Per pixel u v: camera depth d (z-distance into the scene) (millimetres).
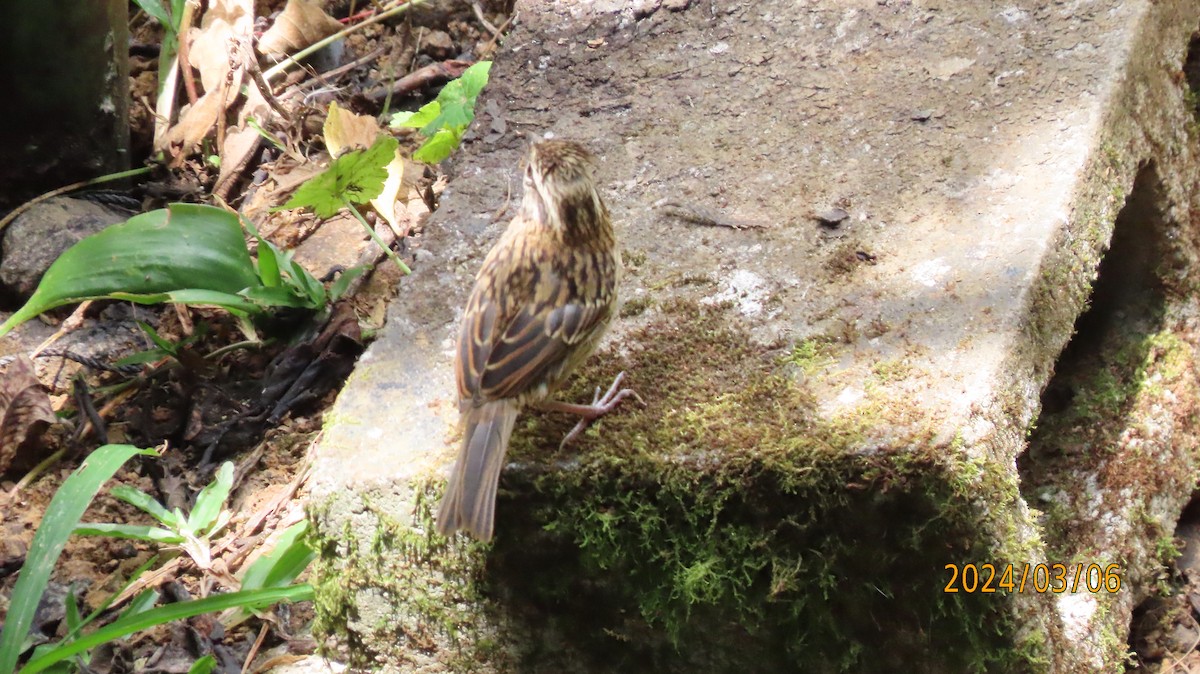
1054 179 4047
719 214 4172
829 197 4168
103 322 5559
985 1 4859
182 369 5172
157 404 5180
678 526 3422
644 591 3574
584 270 3422
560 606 3678
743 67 4844
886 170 4246
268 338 5293
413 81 6672
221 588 4410
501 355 3293
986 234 3904
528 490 3430
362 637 3842
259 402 5098
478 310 3383
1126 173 4352
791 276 3881
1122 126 4363
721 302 3820
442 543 3564
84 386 5117
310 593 3922
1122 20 4582
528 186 3484
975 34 4727
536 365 3307
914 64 4672
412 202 5934
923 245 3918
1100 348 4992
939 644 3480
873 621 3498
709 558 3432
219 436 5012
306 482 4762
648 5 5195
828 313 3725
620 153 4539
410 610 3746
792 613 3488
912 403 3363
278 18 6785
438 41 6910
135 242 4898
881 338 3607
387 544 3615
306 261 5688
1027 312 3637
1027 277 3711
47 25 5480
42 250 5602
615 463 3367
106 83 5824
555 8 5289
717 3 5148
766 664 3660
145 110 6539
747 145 4473
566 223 3393
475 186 4535
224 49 6555
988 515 3250
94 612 4184
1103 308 5070
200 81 6664
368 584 3721
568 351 3395
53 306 4770
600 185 4391
